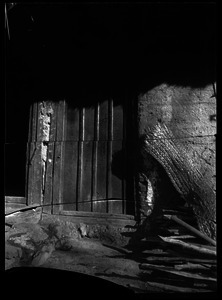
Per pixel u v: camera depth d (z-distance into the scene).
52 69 5.77
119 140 5.06
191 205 4.04
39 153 5.60
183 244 3.32
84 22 4.95
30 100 5.98
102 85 5.36
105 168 5.12
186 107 4.43
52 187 5.41
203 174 4.09
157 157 4.45
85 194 5.20
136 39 4.96
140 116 4.73
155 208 4.48
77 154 5.37
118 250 4.27
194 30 4.45
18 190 7.76
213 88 4.30
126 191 4.89
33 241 4.22
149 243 4.10
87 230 4.91
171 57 4.66
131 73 5.05
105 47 5.28
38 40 5.54
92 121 5.36
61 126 5.55
